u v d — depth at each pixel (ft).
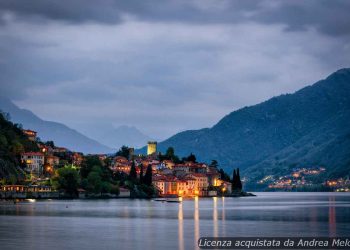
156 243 601.21
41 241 614.34
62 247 575.38
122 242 609.42
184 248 570.87
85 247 575.79
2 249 562.25
